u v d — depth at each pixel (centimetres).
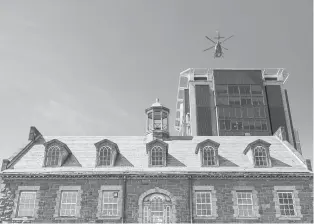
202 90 6862
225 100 6581
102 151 3362
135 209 3031
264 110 6500
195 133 6481
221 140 3772
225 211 3016
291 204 3058
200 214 3020
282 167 3272
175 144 3675
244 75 6781
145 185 3117
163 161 3309
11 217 3003
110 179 3144
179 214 3005
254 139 3803
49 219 2992
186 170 3188
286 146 3609
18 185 3117
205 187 3105
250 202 3064
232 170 3178
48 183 3128
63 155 3359
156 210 3041
